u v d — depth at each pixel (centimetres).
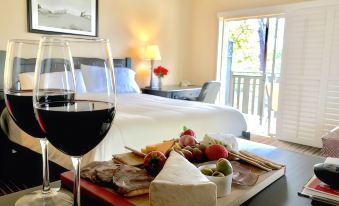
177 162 75
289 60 402
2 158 248
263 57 459
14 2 315
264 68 457
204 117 236
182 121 217
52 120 49
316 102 382
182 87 471
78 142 51
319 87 378
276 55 439
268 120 457
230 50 510
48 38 57
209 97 409
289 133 412
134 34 442
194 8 521
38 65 55
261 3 435
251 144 142
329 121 374
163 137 199
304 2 383
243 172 90
